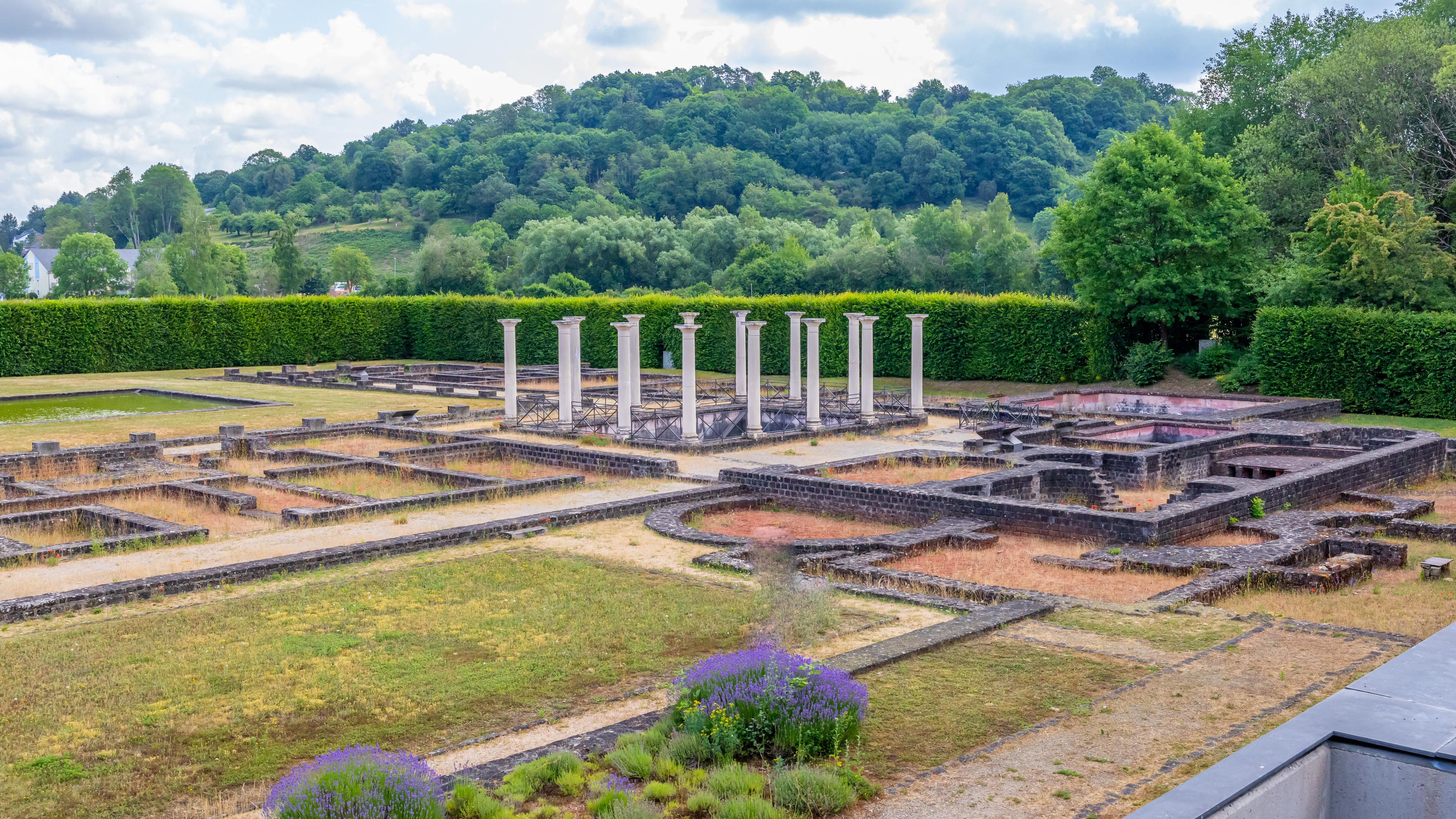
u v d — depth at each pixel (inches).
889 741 343.0
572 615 502.6
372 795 270.2
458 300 2266.2
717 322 1951.3
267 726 370.6
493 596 535.5
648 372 1931.6
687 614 502.9
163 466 927.0
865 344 1215.6
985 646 444.1
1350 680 397.1
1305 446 979.9
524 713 383.6
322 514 701.3
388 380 1686.8
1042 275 2878.9
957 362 1718.8
